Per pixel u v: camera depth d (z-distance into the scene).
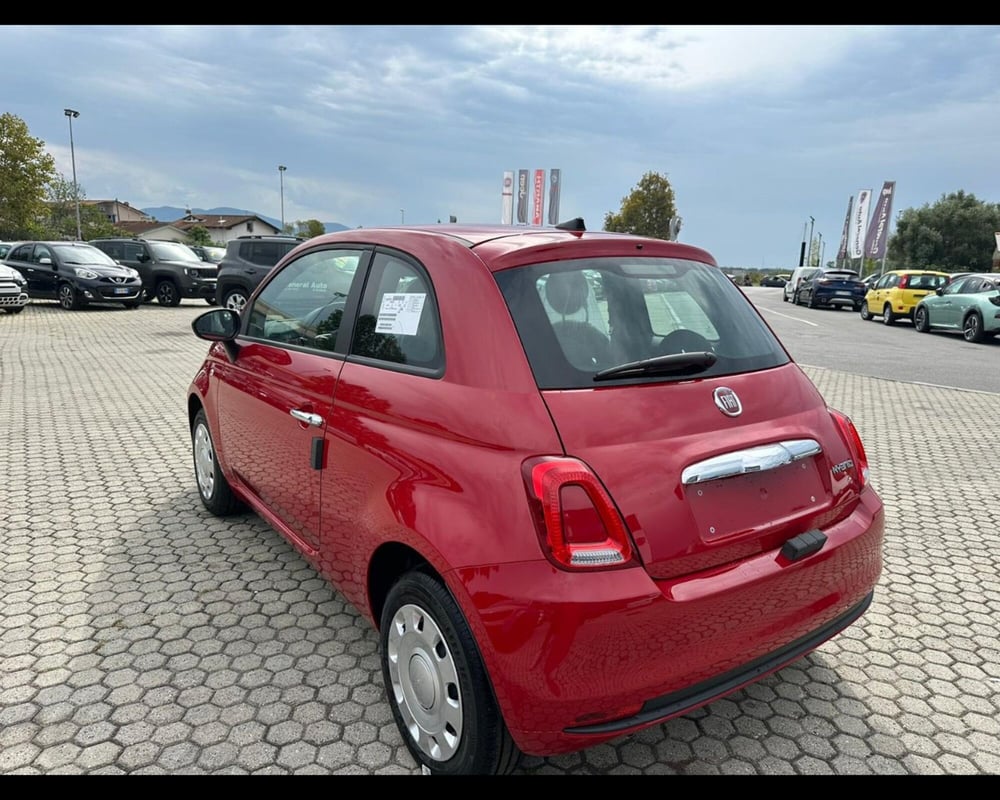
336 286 3.07
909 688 2.96
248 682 2.90
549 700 1.92
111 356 11.67
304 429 2.96
